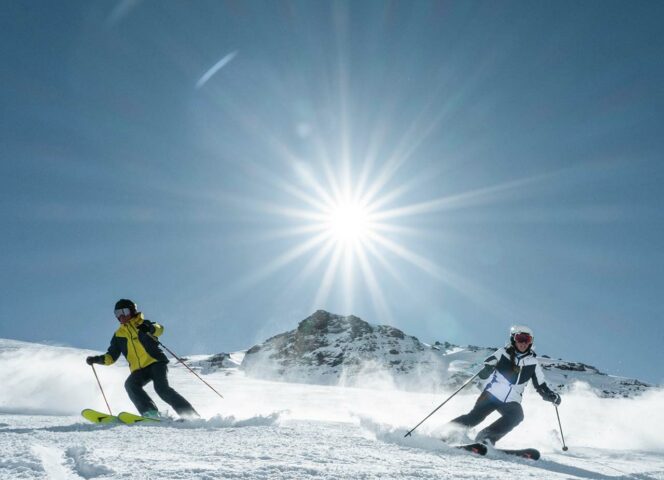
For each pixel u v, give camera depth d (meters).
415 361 104.62
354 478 2.46
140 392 5.68
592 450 5.26
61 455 2.74
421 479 2.59
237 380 52.62
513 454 4.12
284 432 4.29
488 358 4.79
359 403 16.59
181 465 2.51
